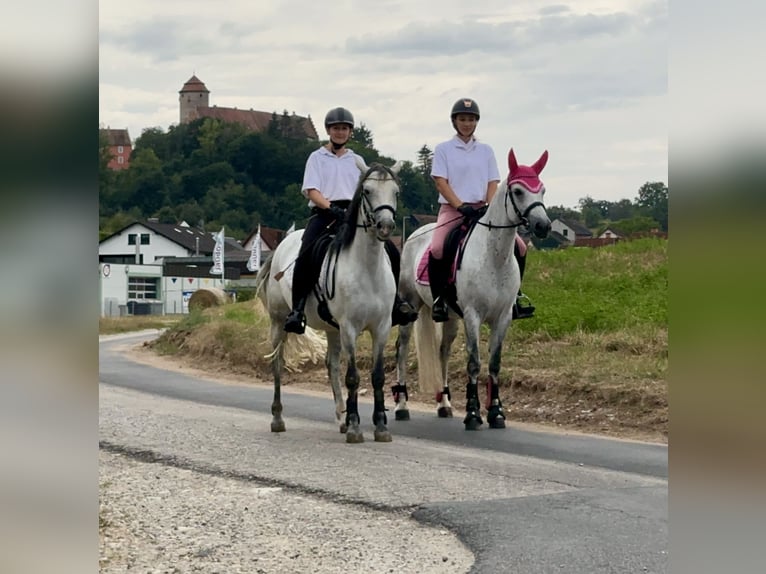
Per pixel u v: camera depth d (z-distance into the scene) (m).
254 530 5.90
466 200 11.02
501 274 10.38
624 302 17.27
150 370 18.41
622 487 7.05
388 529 5.94
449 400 11.71
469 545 5.50
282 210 98.50
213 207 98.12
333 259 9.48
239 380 16.75
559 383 11.90
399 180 9.17
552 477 7.46
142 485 7.20
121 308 57.41
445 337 11.70
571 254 24.20
